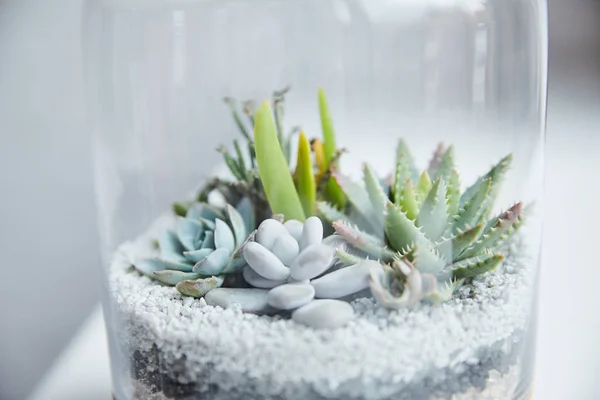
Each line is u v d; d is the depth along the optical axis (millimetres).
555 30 987
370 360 306
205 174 426
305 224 336
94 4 398
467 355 320
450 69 376
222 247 347
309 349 306
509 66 380
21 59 493
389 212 329
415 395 315
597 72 998
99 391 449
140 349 345
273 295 322
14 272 498
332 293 324
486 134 382
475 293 341
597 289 565
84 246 563
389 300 319
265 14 387
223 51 393
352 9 379
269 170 360
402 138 389
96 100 400
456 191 354
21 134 496
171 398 336
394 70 381
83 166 554
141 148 400
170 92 397
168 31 387
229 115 416
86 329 535
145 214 408
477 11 373
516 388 351
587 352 467
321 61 389
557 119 937
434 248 332
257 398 317
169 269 363
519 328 345
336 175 365
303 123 409
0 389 497
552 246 651
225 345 314
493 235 344
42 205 518
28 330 513
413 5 375
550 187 785
